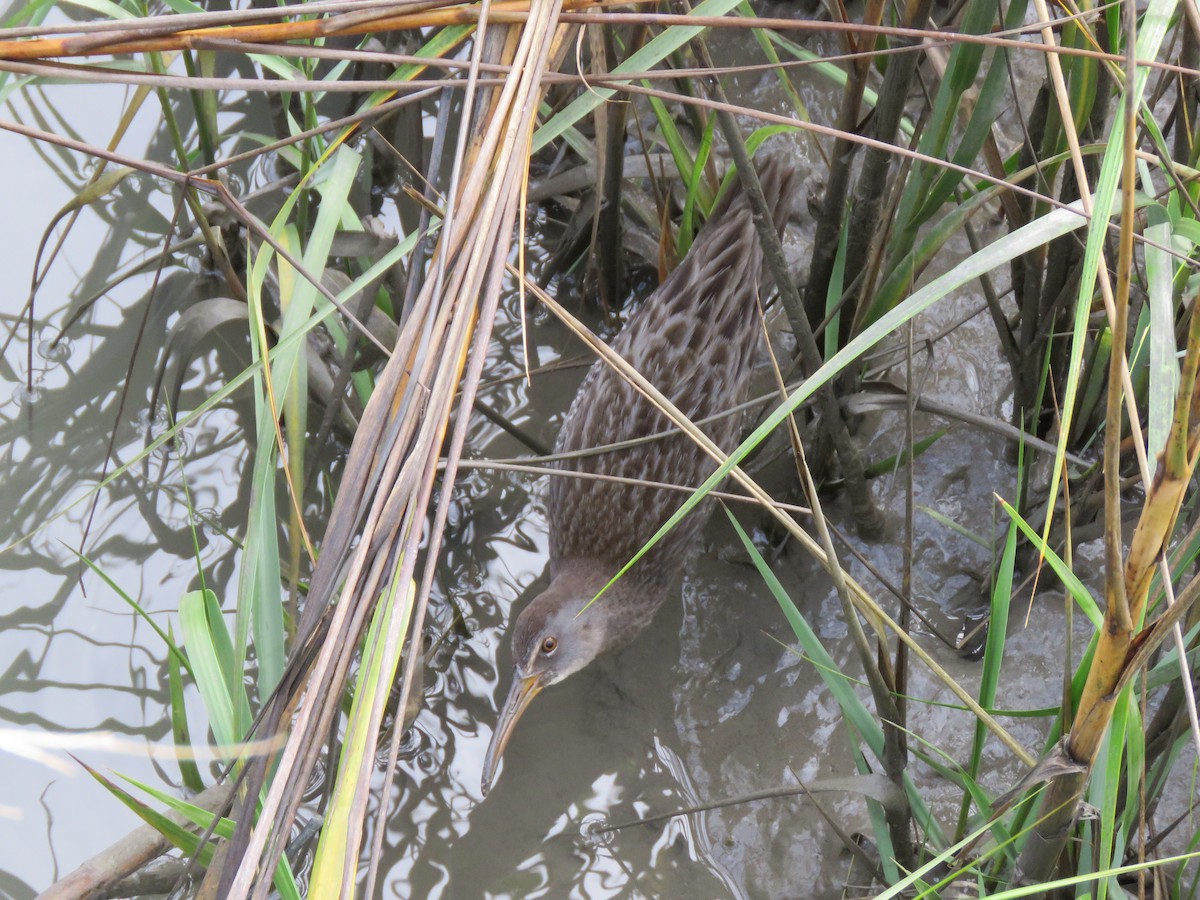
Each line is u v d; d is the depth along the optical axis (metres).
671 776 3.36
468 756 3.41
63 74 1.61
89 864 2.48
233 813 2.07
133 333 4.06
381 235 3.01
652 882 3.13
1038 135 3.24
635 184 4.20
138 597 3.61
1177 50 3.87
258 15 1.65
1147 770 2.65
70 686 3.41
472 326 1.76
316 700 1.41
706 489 1.74
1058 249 3.13
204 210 3.70
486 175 1.73
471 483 3.93
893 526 3.70
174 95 4.44
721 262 3.63
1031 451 3.48
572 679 3.62
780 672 3.52
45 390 3.96
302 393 2.74
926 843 2.81
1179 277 2.82
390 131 4.13
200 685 2.03
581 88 3.99
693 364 3.61
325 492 3.79
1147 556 1.61
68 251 4.15
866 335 1.71
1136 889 2.64
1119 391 1.47
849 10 4.64
